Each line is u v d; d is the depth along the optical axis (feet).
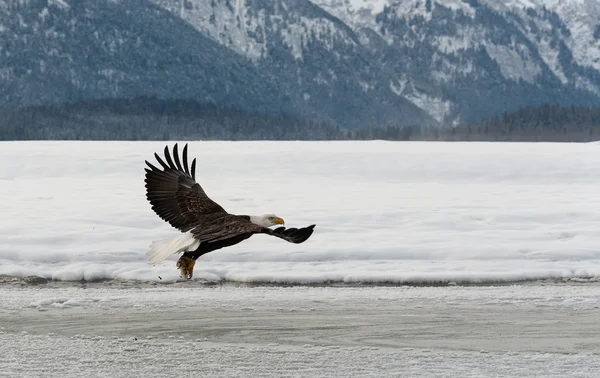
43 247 50.75
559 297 41.83
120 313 37.58
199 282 45.03
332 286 44.70
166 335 33.83
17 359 30.37
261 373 28.86
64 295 41.29
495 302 40.63
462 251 51.44
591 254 51.98
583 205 74.43
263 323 35.96
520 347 32.73
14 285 44.47
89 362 30.07
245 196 77.41
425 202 74.79
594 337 34.32
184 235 15.12
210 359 30.53
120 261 48.47
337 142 174.91
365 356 31.12
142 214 62.08
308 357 30.91
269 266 47.85
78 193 77.77
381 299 41.04
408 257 50.85
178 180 16.65
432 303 40.34
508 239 56.18
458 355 31.45
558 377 28.86
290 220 62.34
